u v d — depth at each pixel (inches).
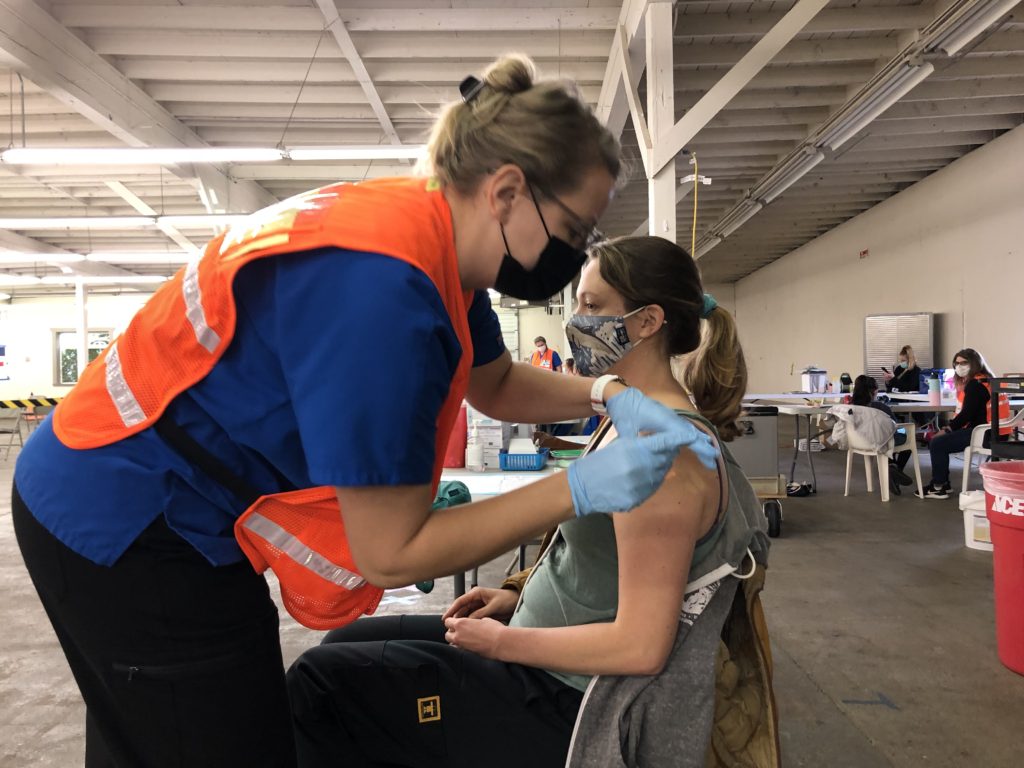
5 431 380.8
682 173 333.7
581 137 27.3
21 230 431.8
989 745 74.9
